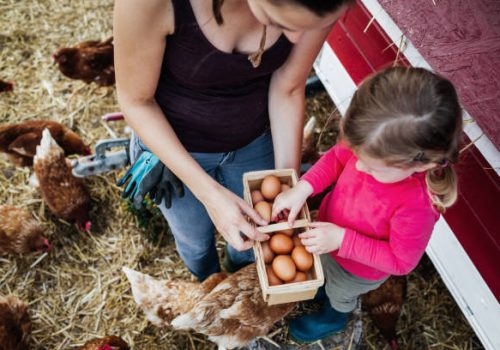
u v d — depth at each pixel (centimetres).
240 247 134
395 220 134
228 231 135
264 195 140
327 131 307
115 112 317
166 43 120
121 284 253
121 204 276
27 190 281
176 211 172
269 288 125
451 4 165
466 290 209
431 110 106
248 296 184
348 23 233
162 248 263
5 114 308
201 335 235
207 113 142
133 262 259
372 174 129
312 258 135
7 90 306
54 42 342
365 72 237
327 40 258
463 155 174
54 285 253
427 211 131
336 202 152
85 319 243
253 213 134
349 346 220
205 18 111
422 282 255
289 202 137
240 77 130
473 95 145
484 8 164
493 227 178
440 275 232
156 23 110
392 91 109
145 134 139
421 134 107
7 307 219
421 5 167
